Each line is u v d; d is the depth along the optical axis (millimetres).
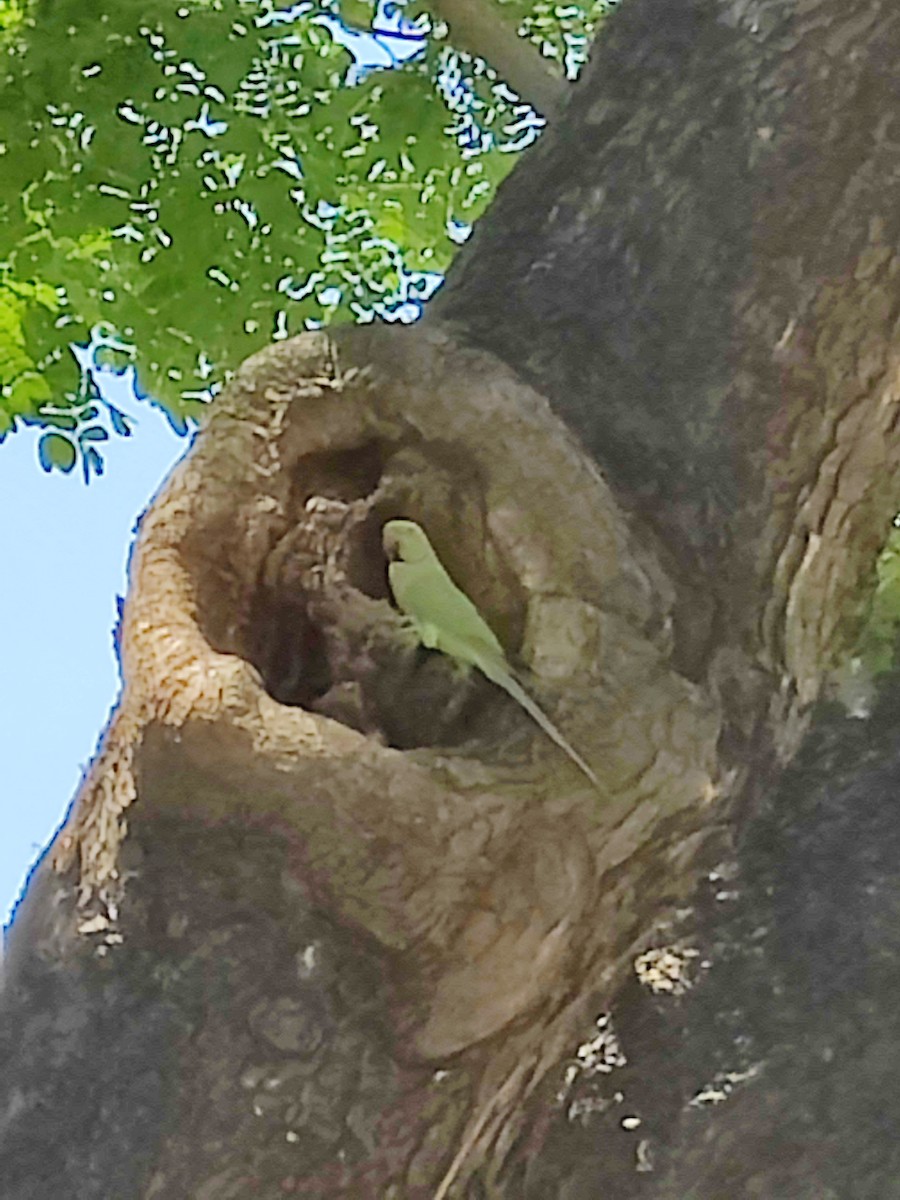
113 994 2203
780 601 2588
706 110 2799
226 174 4867
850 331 2650
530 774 2215
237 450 2393
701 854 2494
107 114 4762
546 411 2404
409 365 2400
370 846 2127
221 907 2195
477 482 2369
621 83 2930
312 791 2115
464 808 2150
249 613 2369
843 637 2963
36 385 4961
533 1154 2646
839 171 2678
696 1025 2834
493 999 2203
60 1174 2156
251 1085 2154
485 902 2170
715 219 2715
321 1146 2164
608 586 2334
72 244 4871
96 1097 2174
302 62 5035
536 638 2289
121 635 2293
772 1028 2824
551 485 2350
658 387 2643
